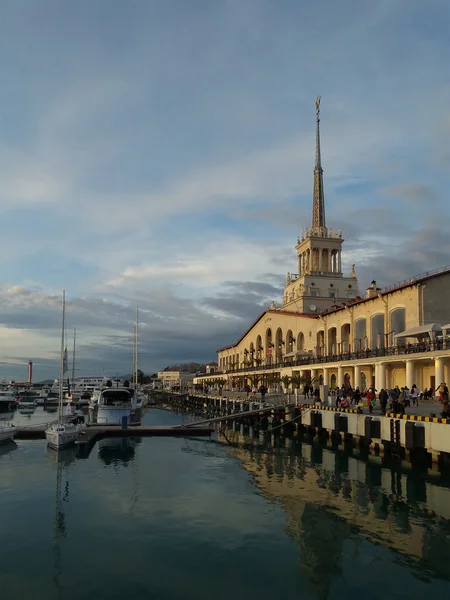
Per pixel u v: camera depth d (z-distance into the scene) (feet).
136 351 287.07
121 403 173.68
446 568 49.26
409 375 137.59
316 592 44.80
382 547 54.70
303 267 331.57
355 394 134.51
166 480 88.12
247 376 307.78
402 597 43.83
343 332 207.41
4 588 46.19
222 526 62.18
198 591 45.24
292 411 148.77
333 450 117.70
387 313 170.40
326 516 65.21
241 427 180.75
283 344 274.77
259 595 44.50
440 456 85.35
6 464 103.71
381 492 76.38
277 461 105.50
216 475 91.97
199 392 305.73
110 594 44.88
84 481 87.86
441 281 154.92
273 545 55.67
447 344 124.98
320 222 326.24
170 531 60.70
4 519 66.08
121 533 60.23
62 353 136.46
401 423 90.74
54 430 124.36
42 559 52.65
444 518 63.67
